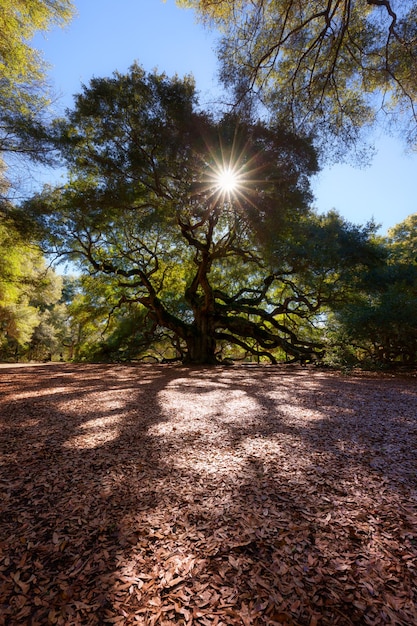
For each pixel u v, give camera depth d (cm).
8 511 260
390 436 415
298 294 1653
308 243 1329
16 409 575
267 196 972
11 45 740
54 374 1151
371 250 1410
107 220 1288
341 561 196
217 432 436
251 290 1775
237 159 885
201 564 197
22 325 2356
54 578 190
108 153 1092
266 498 268
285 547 210
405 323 951
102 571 195
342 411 547
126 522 241
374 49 680
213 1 680
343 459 342
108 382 920
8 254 1300
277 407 580
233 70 748
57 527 238
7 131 859
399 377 1015
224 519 241
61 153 1005
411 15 607
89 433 441
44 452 376
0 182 923
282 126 824
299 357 1605
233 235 1386
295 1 673
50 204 1163
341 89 759
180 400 647
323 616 161
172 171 1041
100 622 162
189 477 308
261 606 167
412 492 273
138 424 479
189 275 1955
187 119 945
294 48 725
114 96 1009
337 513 245
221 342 2352
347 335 1086
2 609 170
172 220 1091
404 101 725
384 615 161
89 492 286
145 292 1967
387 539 215
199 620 161
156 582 186
